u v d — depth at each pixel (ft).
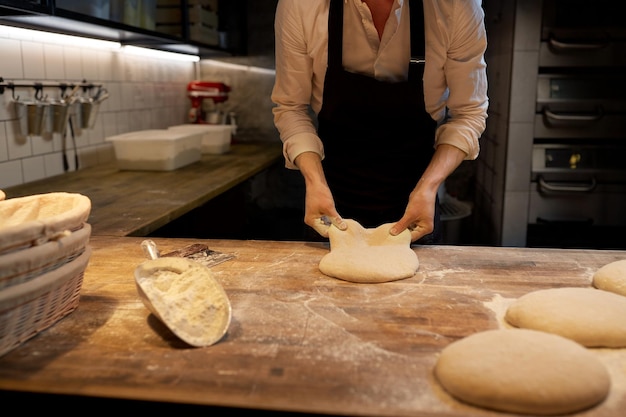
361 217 5.23
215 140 10.16
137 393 2.25
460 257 4.08
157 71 10.37
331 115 4.97
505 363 2.33
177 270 3.16
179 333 2.67
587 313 2.84
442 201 10.14
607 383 2.29
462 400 2.23
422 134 5.03
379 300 3.28
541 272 3.74
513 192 8.75
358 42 4.72
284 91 4.97
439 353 2.63
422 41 4.55
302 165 4.58
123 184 7.23
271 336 2.80
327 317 3.03
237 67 12.05
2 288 2.47
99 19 6.16
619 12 7.94
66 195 3.30
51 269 2.76
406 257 3.86
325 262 3.78
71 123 7.72
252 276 3.69
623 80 8.18
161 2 8.30
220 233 8.27
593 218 8.72
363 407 2.17
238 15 11.22
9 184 6.60
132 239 4.63
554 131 8.46
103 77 8.44
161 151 8.13
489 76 10.36
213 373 2.42
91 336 2.80
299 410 2.14
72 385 2.32
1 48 6.21
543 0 7.98
